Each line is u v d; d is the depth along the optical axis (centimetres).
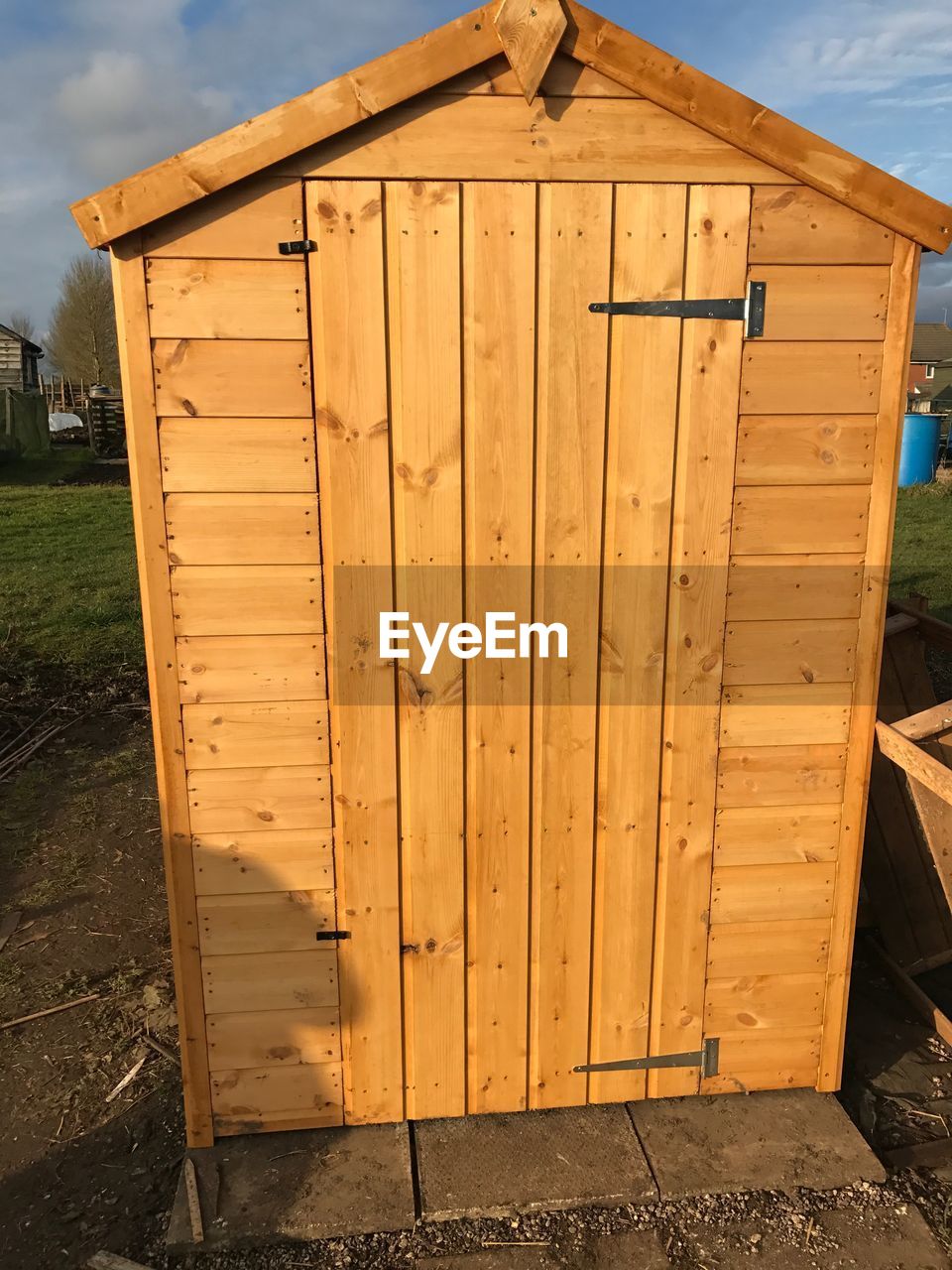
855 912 278
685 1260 233
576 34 217
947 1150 270
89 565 962
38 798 504
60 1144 276
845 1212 247
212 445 230
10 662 668
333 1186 251
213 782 248
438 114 221
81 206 213
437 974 265
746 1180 254
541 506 241
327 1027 265
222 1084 265
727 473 246
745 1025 282
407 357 230
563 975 270
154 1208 251
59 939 383
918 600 382
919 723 283
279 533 236
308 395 230
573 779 258
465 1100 275
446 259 227
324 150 220
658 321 236
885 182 231
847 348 243
